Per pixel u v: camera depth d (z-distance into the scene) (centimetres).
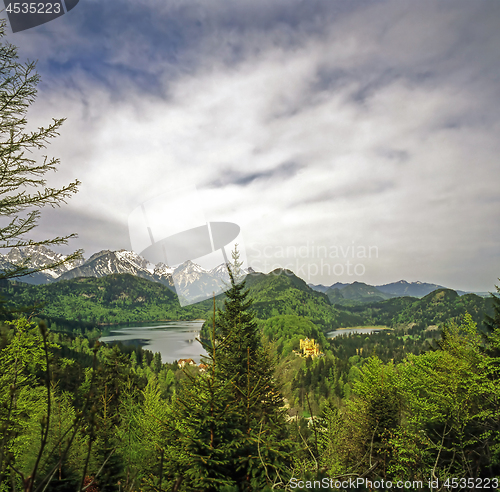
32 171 661
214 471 732
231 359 1312
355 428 1636
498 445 894
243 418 867
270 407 1205
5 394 1102
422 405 1441
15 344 1139
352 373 7675
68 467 589
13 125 639
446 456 1031
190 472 723
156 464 919
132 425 1254
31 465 580
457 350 1570
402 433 1234
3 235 657
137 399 2080
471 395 1331
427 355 1800
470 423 1167
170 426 850
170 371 5638
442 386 1357
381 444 1289
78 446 620
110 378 2036
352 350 15475
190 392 850
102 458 702
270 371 1356
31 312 739
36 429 878
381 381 1900
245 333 1443
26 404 1232
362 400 1986
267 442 772
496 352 1515
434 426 1248
